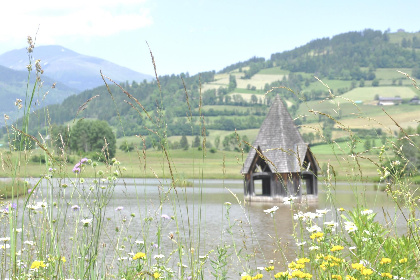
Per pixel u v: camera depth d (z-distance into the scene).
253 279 4.91
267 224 22.27
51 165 4.89
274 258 12.20
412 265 5.18
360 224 5.74
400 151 5.31
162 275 5.57
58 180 5.04
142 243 5.97
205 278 8.65
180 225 18.28
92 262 5.03
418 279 5.14
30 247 5.50
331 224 5.51
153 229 14.37
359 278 4.88
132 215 6.43
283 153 39.00
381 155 5.40
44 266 4.66
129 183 53.78
